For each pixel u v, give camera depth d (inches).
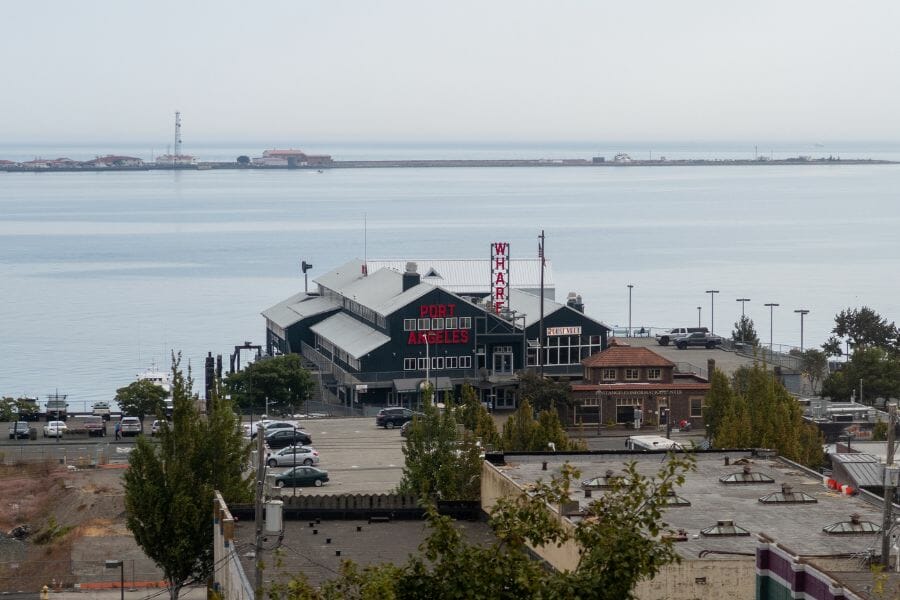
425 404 7854.3
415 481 7549.2
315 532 5890.8
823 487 6136.8
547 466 6742.1
